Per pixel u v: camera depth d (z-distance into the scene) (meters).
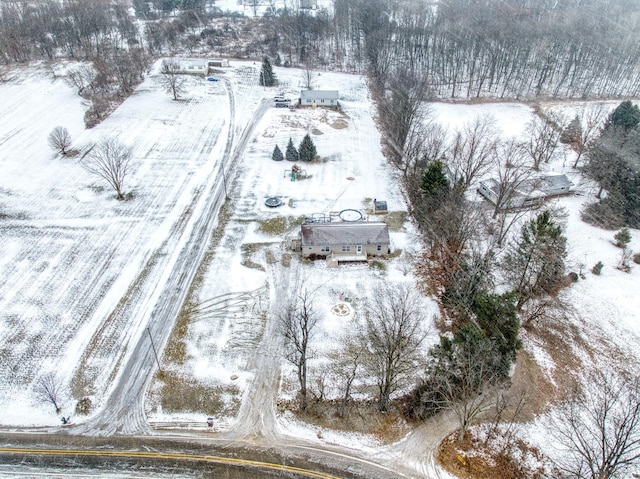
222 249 58.06
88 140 81.88
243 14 166.12
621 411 39.06
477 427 38.22
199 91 104.06
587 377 42.75
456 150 65.38
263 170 75.00
